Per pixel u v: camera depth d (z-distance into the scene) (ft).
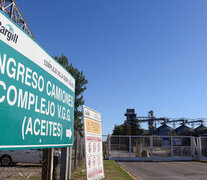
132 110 293.23
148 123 317.01
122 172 38.78
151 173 42.42
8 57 10.76
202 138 81.66
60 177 25.23
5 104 10.45
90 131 23.43
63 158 25.62
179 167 54.03
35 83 13.51
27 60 12.60
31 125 12.85
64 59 78.13
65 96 19.75
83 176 31.07
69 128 20.81
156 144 79.71
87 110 23.31
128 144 78.43
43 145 14.48
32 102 13.05
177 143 80.28
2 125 10.21
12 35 11.17
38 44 14.12
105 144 84.43
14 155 43.29
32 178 29.22
